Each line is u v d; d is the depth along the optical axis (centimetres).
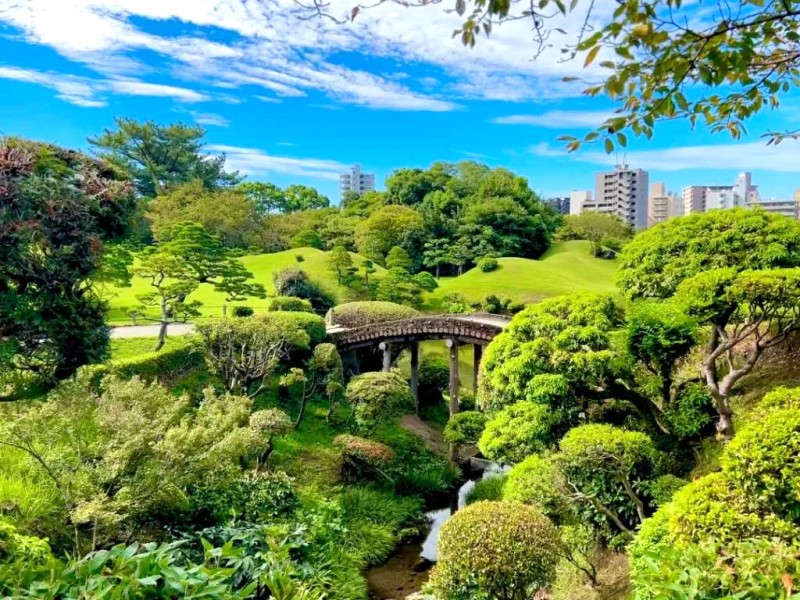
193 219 3625
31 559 355
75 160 653
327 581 878
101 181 648
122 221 676
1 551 395
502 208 4547
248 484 1029
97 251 635
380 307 2445
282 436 1464
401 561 1122
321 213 5238
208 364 1491
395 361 2088
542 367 971
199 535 794
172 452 750
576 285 3384
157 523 845
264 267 3453
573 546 767
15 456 815
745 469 496
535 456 891
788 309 804
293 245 4106
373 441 1480
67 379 730
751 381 964
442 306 3072
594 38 186
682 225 1105
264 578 400
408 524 1270
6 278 590
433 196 5144
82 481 687
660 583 261
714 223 1070
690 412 889
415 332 1802
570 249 4672
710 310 812
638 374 968
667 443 912
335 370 1727
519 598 646
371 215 4438
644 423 955
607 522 810
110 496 729
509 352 1044
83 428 761
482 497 1315
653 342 902
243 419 1023
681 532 500
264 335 1498
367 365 2180
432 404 2066
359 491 1311
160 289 1684
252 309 2295
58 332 655
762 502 482
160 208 3744
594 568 746
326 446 1495
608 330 997
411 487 1418
